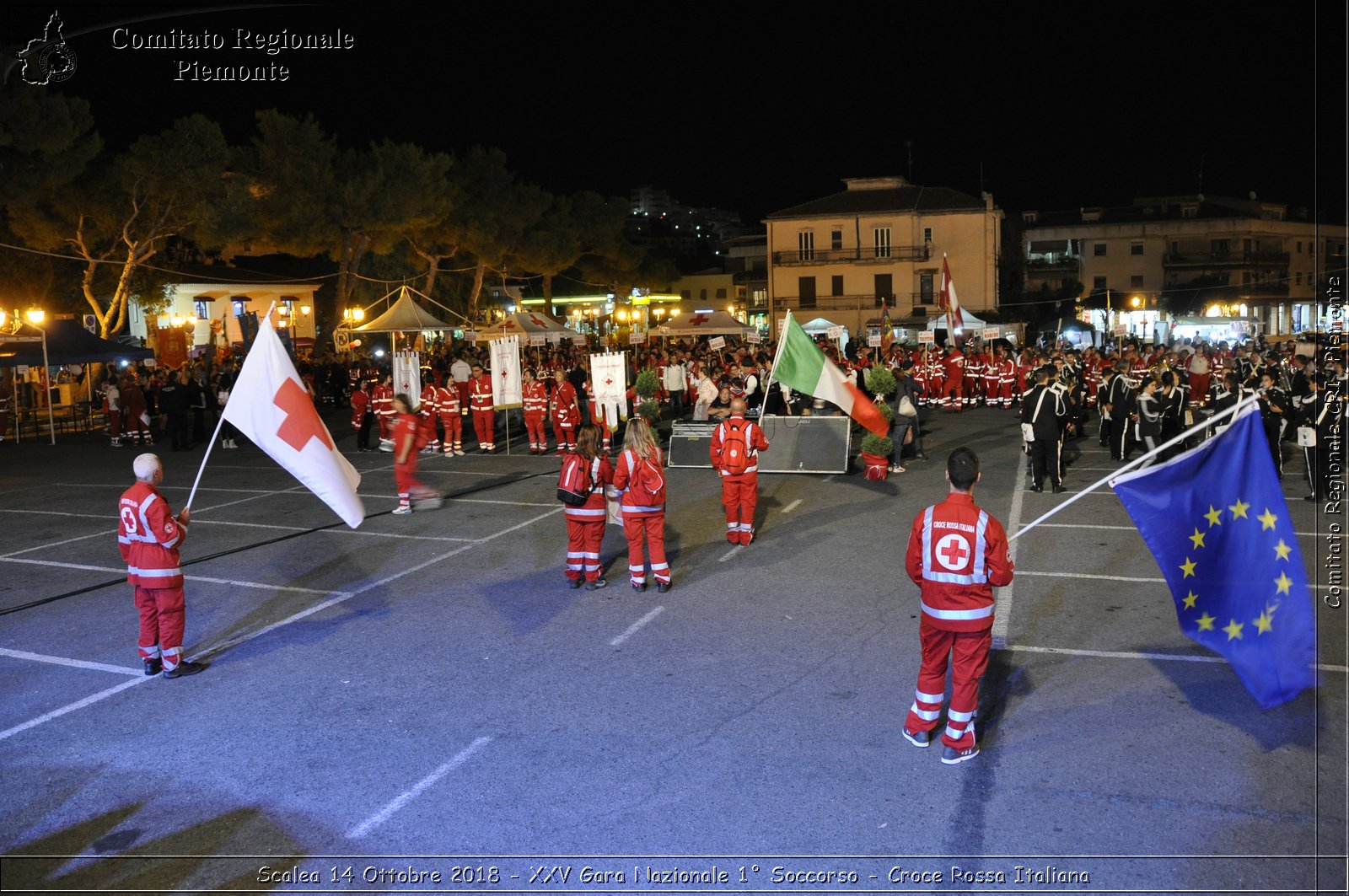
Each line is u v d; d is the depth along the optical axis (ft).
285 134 116.98
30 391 96.84
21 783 19.19
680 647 25.77
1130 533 37.32
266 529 42.70
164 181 97.81
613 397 63.87
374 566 35.63
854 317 198.70
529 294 239.71
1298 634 19.22
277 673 24.90
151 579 24.35
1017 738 19.86
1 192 87.35
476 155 158.71
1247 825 16.35
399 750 20.11
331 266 178.40
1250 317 203.51
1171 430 54.34
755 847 16.15
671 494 48.70
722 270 280.31
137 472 24.47
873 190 207.72
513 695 22.80
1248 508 19.99
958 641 18.70
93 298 105.70
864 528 39.24
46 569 36.96
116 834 17.16
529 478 55.57
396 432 45.62
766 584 31.53
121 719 22.22
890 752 19.36
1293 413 51.75
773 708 21.61
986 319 184.75
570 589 31.63
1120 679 22.76
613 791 18.12
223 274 155.22
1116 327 178.70
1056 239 245.86
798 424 53.93
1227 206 249.96
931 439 69.05
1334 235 197.88
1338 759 18.57
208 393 77.56
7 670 25.70
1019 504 43.55
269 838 16.92
